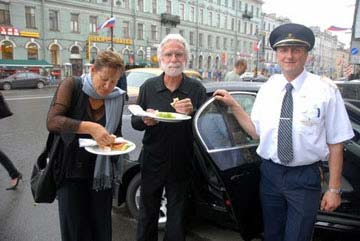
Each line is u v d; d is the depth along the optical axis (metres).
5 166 4.62
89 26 36.75
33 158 6.22
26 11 31.98
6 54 31.16
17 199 4.38
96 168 2.39
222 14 57.06
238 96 3.42
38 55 33.06
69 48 35.16
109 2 38.25
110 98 2.41
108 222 2.63
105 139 2.22
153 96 2.68
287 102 2.18
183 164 2.71
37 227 3.70
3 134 8.36
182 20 48.84
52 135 2.43
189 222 3.83
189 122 2.66
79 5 35.47
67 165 2.37
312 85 2.14
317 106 2.10
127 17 40.44
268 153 2.28
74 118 2.36
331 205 2.19
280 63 2.20
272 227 2.39
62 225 2.49
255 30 67.00
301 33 2.12
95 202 2.56
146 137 2.71
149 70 9.03
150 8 43.25
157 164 2.70
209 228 3.72
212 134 2.67
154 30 44.28
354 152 2.98
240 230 2.57
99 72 2.27
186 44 2.62
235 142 2.76
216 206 3.09
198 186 3.11
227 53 59.41
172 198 2.74
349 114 3.32
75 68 35.09
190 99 2.67
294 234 2.21
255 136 2.53
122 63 2.32
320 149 2.15
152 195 2.78
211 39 55.16
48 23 33.47
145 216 2.82
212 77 51.53
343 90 4.53
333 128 2.14
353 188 2.92
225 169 2.54
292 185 2.21
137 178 3.67
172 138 2.64
